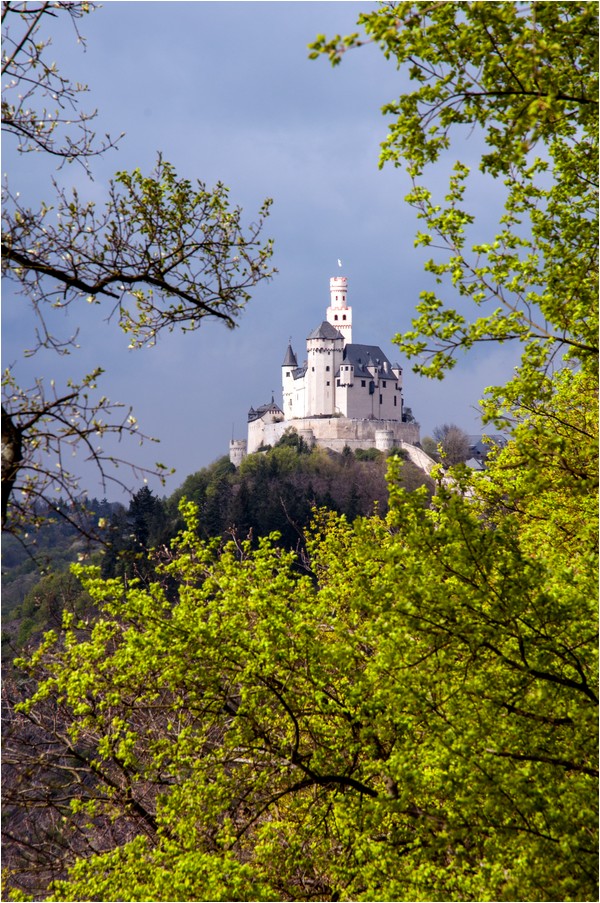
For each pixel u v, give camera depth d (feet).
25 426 89.66
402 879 99.66
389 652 101.86
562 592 100.68
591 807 94.43
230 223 112.37
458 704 101.91
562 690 101.55
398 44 92.99
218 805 113.19
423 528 102.68
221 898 98.12
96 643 117.29
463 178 109.60
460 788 94.84
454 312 102.83
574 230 108.78
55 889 109.40
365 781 116.16
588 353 105.60
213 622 112.98
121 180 107.76
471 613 100.83
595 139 109.60
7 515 88.74
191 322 115.03
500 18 90.94
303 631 111.14
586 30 95.20
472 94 96.63
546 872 90.48
